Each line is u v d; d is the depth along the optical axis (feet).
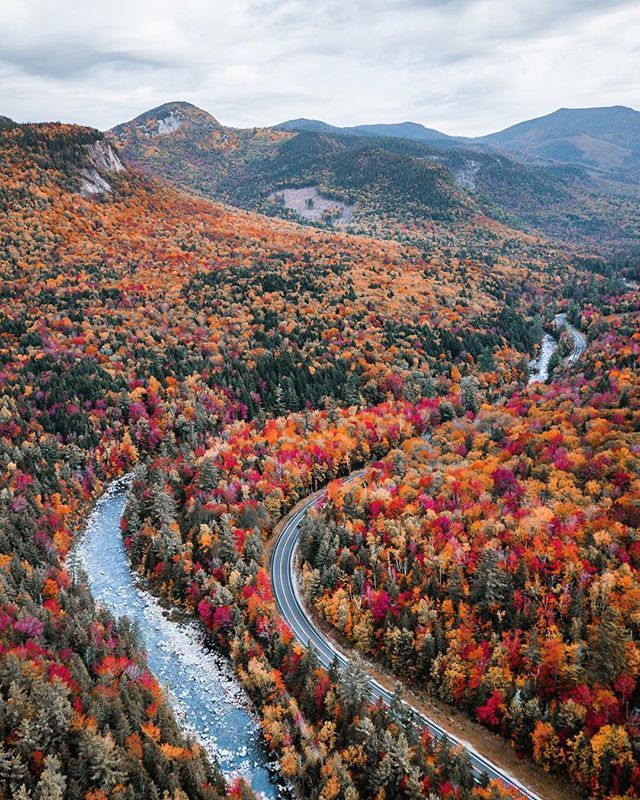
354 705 310.86
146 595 441.27
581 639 319.47
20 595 355.15
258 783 300.40
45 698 273.13
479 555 381.19
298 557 463.01
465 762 282.15
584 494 423.23
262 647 375.25
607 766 271.28
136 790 261.24
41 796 236.63
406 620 359.05
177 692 356.79
